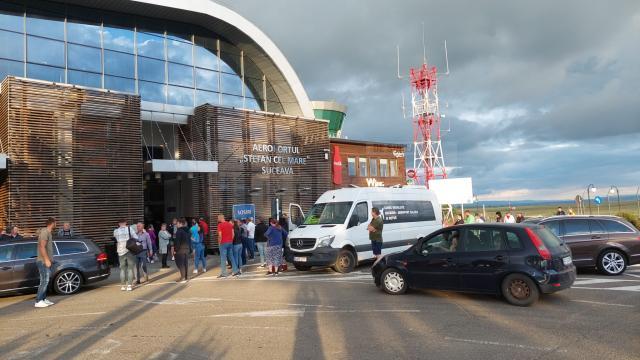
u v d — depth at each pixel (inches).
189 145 910.4
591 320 273.6
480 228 348.2
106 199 729.0
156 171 784.3
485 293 337.1
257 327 278.4
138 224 598.9
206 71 983.0
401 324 276.8
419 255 368.8
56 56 795.4
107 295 435.8
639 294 350.3
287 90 1098.1
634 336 238.1
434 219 660.1
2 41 747.4
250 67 1061.8
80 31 829.8
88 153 718.5
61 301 409.7
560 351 216.7
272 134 971.3
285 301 362.9
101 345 249.8
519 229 332.2
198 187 881.5
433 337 246.2
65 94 703.7
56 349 245.0
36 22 784.3
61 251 457.1
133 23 895.7
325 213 558.6
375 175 1312.7
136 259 475.8
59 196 687.1
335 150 1151.0
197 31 979.9
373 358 213.0
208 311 333.1
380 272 386.3
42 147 677.3
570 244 462.3
